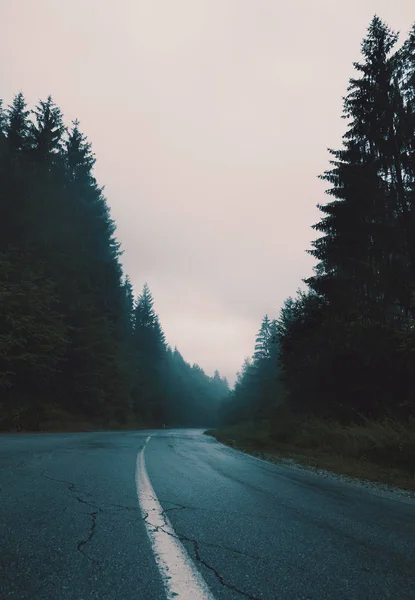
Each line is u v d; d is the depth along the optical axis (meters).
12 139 39.53
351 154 22.08
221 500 4.63
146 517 3.63
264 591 2.16
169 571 2.38
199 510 4.04
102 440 14.56
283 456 12.66
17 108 41.44
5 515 3.48
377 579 2.42
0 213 31.92
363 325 18.61
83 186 48.31
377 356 17.64
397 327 19.02
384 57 22.16
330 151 22.39
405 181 20.94
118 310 52.09
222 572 2.40
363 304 20.84
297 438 17.72
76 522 3.36
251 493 5.26
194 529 3.32
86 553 2.63
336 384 19.05
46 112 41.78
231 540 3.07
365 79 22.38
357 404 18.17
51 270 34.59
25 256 31.28
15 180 33.50
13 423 22.69
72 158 48.25
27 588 2.08
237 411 75.06
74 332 34.25
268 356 67.06
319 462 11.15
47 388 30.23
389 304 20.78
